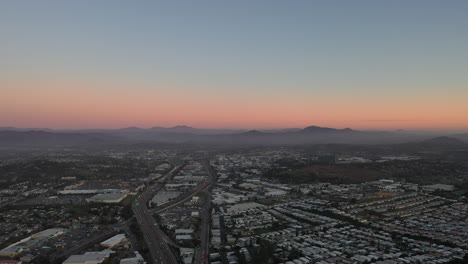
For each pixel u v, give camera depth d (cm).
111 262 18650
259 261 18238
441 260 18075
